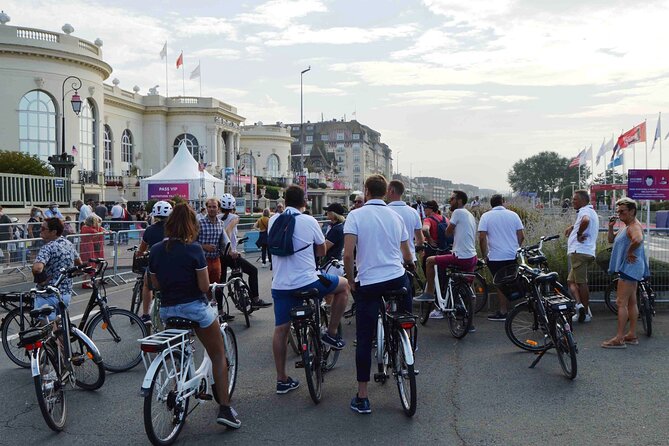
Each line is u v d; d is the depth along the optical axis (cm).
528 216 1416
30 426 528
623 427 497
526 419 520
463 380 635
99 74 4738
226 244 886
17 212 2147
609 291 977
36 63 4181
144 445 484
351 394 602
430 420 523
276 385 628
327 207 883
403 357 543
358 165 15362
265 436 496
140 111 6172
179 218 493
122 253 1623
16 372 700
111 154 5697
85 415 554
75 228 2173
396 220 552
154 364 463
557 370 665
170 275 488
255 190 5641
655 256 1025
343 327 926
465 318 814
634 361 693
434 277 881
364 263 543
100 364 620
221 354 515
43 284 638
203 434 503
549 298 662
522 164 14950
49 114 4284
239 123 7238
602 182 8769
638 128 3684
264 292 1323
